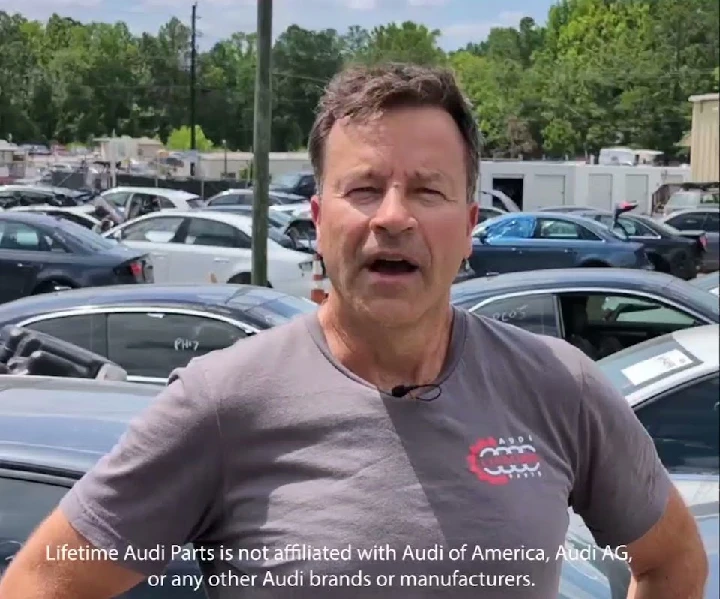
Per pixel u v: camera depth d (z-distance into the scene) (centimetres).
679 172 4072
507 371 195
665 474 215
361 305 185
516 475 185
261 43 1204
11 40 5241
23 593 179
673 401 441
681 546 214
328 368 185
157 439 180
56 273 1241
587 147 7156
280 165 5500
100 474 182
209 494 183
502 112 7400
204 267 1447
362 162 186
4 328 575
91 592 180
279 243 1478
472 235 206
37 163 4569
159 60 7494
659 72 7006
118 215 2406
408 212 184
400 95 186
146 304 604
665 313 683
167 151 5656
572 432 196
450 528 178
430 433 182
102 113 6881
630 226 2142
